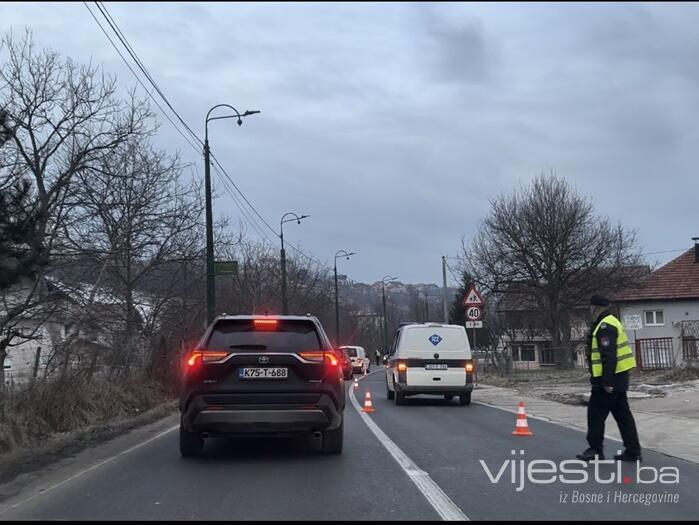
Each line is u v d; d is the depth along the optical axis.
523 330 40.78
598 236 36.94
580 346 38.09
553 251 36.50
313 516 6.15
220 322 8.91
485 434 11.46
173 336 20.94
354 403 18.27
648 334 38.47
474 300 23.45
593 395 8.76
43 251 10.77
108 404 14.99
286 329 8.94
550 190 37.25
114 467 8.68
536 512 6.28
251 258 41.09
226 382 8.55
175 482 7.60
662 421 12.54
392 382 18.34
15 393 12.15
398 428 12.36
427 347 17.28
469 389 17.16
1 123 11.92
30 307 13.71
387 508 6.42
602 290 36.00
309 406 8.59
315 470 8.23
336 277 46.06
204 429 8.54
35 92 16.20
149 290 21.92
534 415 14.62
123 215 18.86
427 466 8.47
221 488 7.27
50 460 9.49
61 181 15.69
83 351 15.60
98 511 6.42
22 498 7.11
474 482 7.52
